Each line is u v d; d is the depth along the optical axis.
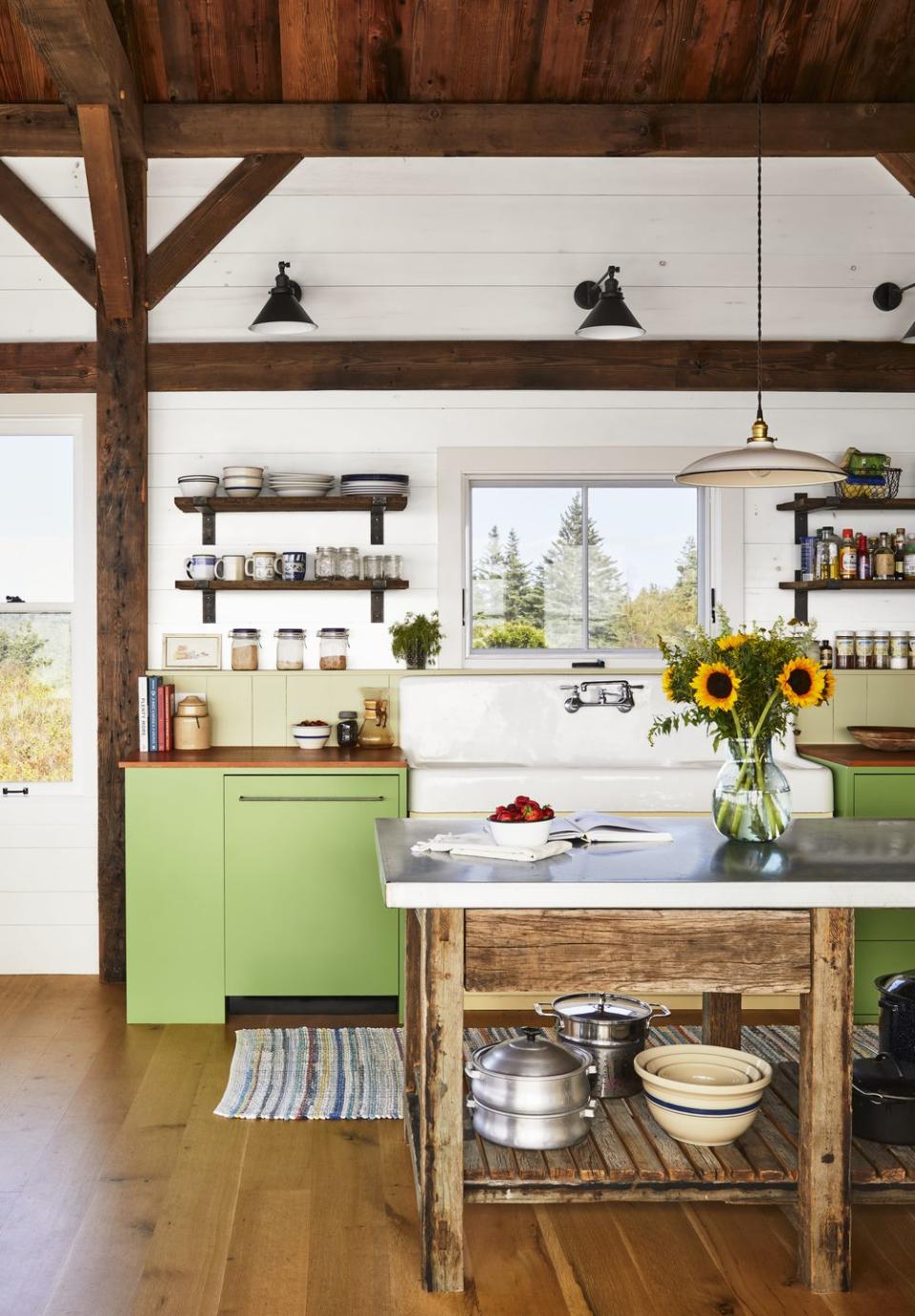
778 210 5.32
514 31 4.98
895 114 5.19
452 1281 2.68
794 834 3.24
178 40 4.93
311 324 4.93
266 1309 2.59
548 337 5.31
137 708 5.11
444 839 3.03
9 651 5.32
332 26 4.93
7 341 5.22
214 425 5.27
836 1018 2.68
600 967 2.67
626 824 3.21
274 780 4.56
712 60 5.09
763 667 3.06
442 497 5.30
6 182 5.12
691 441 5.33
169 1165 3.30
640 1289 2.69
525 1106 2.81
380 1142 3.47
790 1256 2.85
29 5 3.72
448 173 5.26
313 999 4.70
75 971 5.23
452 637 5.31
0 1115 3.64
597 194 5.29
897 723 5.32
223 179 5.20
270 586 5.11
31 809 5.22
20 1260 2.79
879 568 5.26
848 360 5.34
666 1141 2.84
